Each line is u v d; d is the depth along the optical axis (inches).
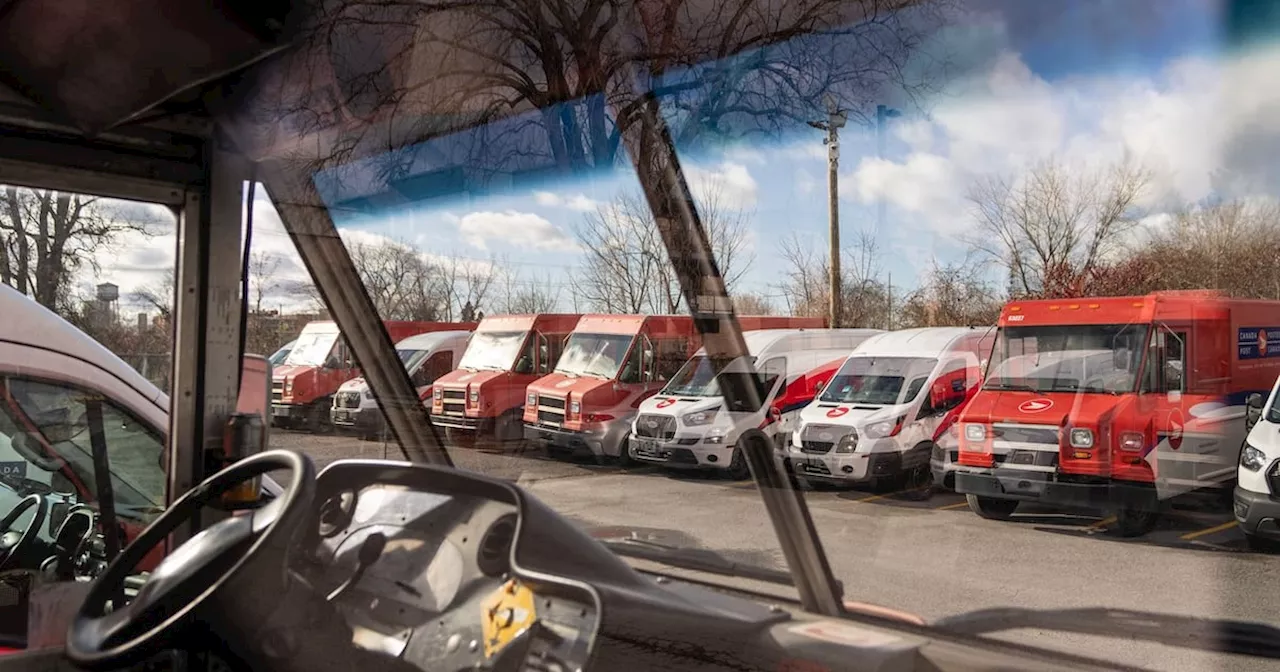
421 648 54.9
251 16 70.1
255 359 85.4
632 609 51.3
